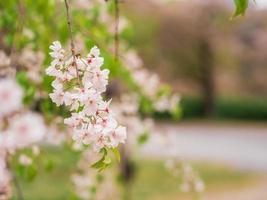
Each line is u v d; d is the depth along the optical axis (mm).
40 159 5094
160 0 9773
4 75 4473
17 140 1933
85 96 2447
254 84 39781
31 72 4801
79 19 5301
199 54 36656
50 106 4738
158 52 33844
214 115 37312
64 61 2605
